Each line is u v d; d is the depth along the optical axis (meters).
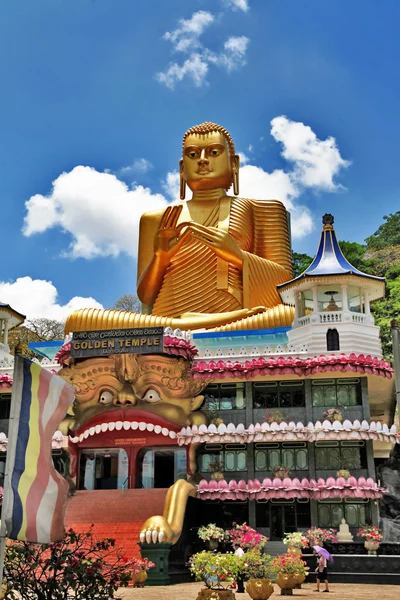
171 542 29.28
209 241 49.09
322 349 38.94
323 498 35.00
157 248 50.38
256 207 54.97
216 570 19.59
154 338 37.72
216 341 44.16
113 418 38.16
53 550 13.76
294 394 37.91
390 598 22.36
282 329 43.50
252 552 23.09
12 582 13.22
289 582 23.88
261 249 54.25
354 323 39.50
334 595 23.56
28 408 12.84
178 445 38.41
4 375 40.19
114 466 47.91
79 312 45.84
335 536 33.91
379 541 31.88
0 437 38.78
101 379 38.56
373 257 103.12
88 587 13.50
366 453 35.94
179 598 21.95
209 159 54.50
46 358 44.59
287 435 35.81
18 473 12.43
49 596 13.20
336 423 35.38
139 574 26.81
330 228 43.19
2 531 11.96
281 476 35.72
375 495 34.28
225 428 36.62
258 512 35.94
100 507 35.03
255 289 49.06
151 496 35.28
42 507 12.63
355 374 36.97
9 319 46.81
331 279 40.09
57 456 39.22
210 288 49.19
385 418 49.25
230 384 38.75
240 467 37.31
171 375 38.44
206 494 35.22
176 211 50.38
